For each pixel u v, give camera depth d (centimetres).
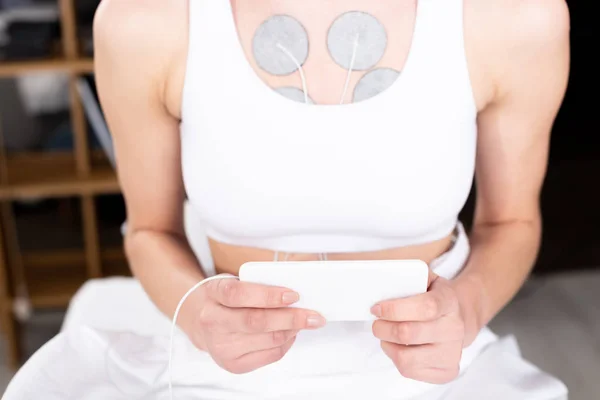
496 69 103
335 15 101
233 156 101
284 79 101
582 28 323
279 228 105
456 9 99
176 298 109
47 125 265
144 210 117
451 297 89
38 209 305
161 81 105
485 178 116
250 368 92
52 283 273
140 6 104
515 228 116
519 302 282
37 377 107
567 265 301
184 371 108
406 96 99
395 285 87
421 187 102
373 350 106
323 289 87
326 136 99
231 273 112
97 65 108
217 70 100
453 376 89
